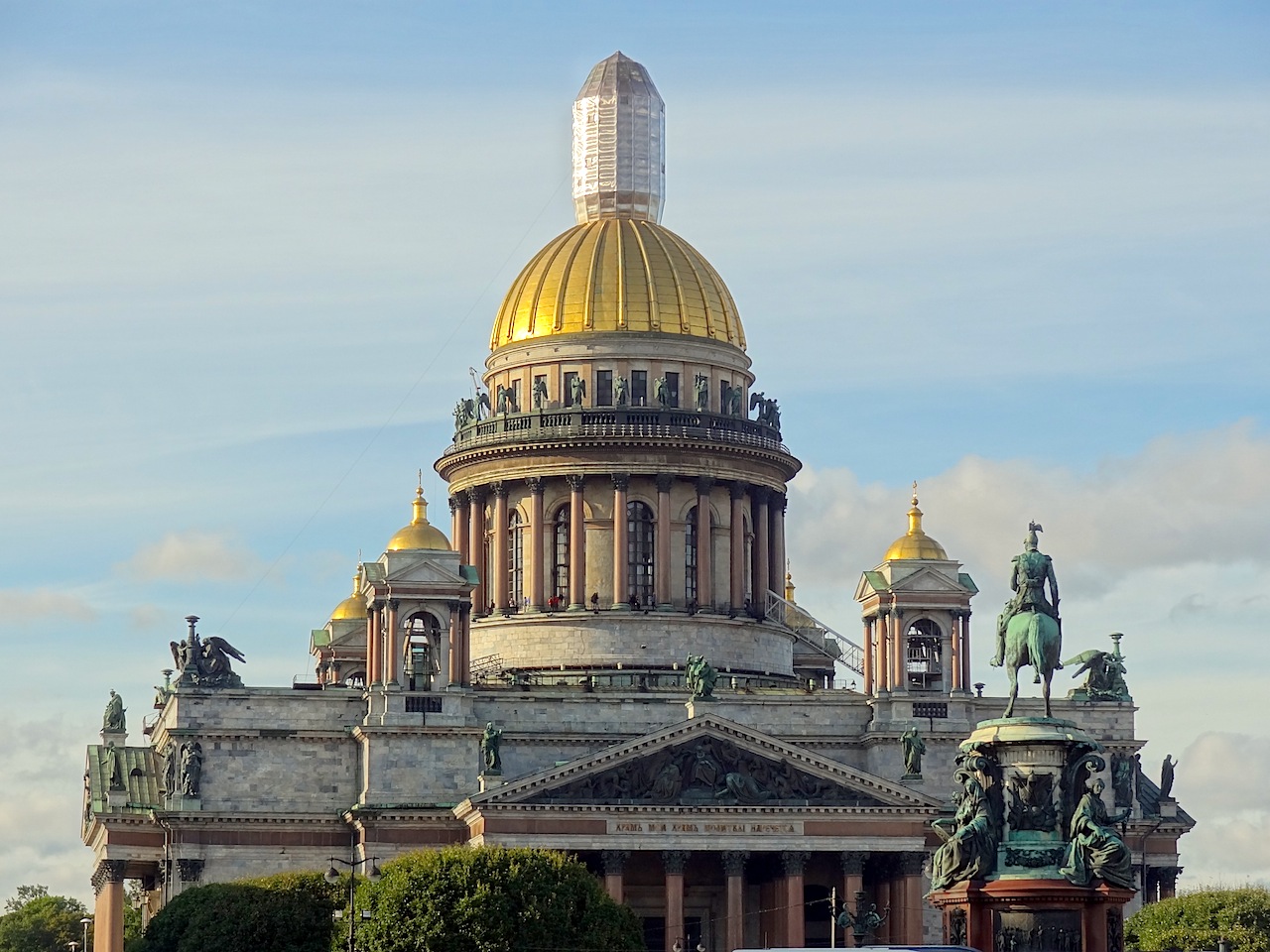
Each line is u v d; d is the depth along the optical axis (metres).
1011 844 142.75
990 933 141.38
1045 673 147.38
